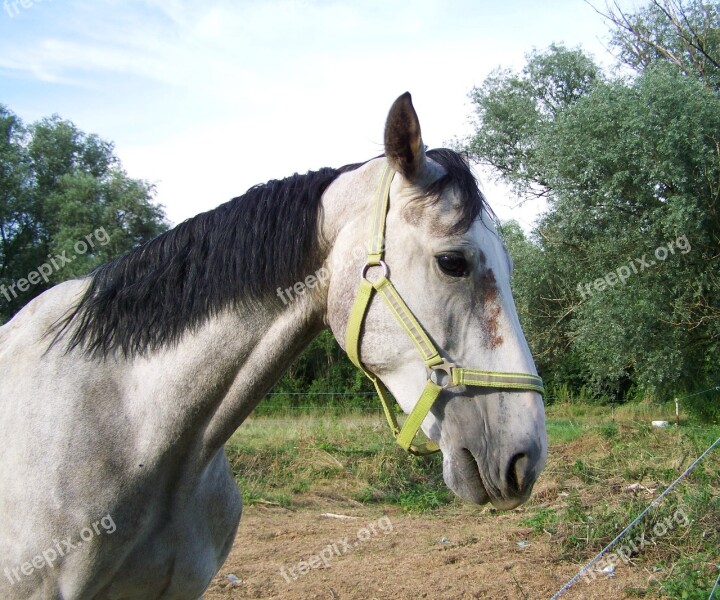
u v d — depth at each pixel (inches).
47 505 74.5
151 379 80.8
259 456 379.6
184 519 83.2
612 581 185.3
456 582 196.5
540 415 69.1
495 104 703.7
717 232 478.6
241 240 80.7
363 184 80.4
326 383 820.6
